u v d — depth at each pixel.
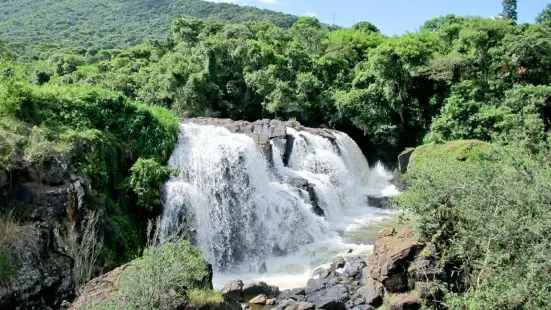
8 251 13.80
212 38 46.25
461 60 39.72
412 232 15.46
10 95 18.12
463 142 28.86
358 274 17.45
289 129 31.98
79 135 18.36
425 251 14.29
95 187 18.19
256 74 41.09
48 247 14.82
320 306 15.00
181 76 39.00
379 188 35.50
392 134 39.03
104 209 17.66
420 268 14.02
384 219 27.20
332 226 25.72
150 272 10.86
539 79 39.12
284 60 45.72
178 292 11.27
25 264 13.98
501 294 10.84
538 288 10.59
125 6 149.12
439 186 14.47
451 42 49.72
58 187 15.80
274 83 40.88
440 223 14.37
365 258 19.34
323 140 32.69
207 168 23.03
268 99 40.72
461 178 14.40
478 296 11.40
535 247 11.05
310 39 58.78
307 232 23.75
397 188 34.28
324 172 30.84
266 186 25.48
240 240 22.91
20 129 16.84
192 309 11.18
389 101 40.00
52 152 16.45
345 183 31.50
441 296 13.65
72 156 17.34
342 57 51.09
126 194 19.58
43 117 18.95
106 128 20.81
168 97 39.28
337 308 15.06
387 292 14.86
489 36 40.25
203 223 21.75
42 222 14.88
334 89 44.81
